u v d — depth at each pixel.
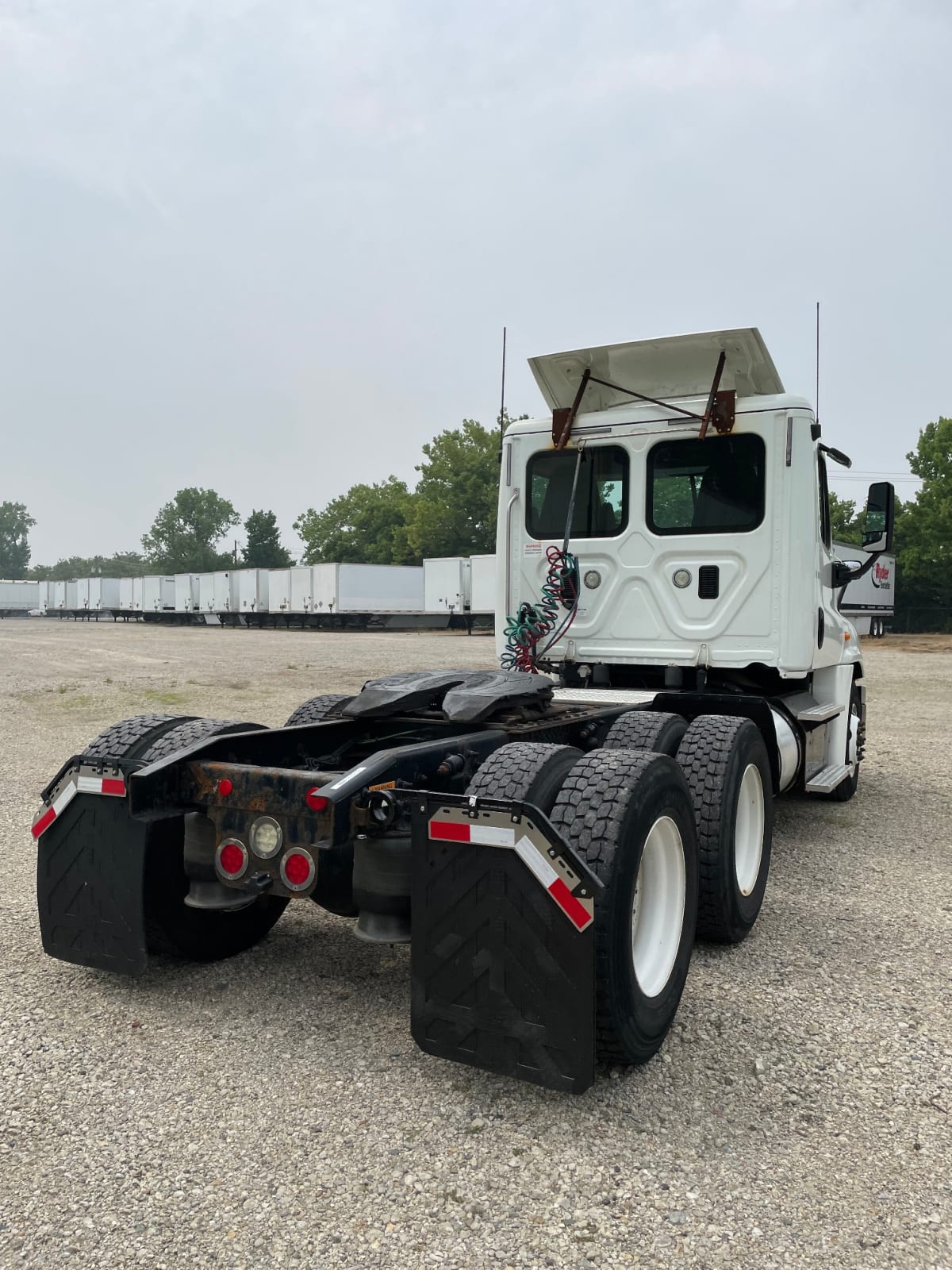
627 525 5.93
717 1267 2.17
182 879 3.72
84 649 28.98
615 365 5.93
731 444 5.62
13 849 5.94
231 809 3.40
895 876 5.45
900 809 7.29
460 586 43.38
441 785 3.56
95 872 3.53
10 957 4.09
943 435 51.44
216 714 12.73
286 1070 3.10
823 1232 2.29
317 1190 2.45
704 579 5.70
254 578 53.97
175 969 3.96
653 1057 3.21
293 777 3.25
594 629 6.04
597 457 6.04
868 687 17.50
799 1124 2.79
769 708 5.22
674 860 3.40
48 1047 3.26
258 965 4.01
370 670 20.19
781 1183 2.49
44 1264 2.17
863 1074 3.10
